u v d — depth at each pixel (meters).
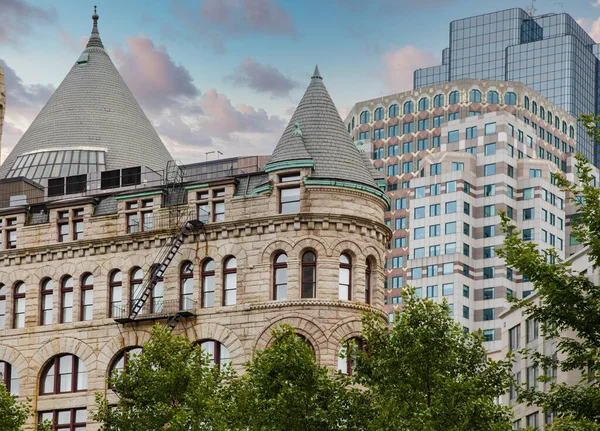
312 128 91.06
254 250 89.12
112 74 109.62
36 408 92.81
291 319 86.88
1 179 103.44
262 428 68.81
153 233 92.50
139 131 107.38
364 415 69.50
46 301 95.31
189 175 97.62
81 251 94.62
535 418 105.25
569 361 58.38
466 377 67.31
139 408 77.81
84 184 100.00
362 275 88.25
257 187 90.19
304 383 70.81
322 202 88.38
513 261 59.12
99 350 92.12
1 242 97.69
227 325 88.62
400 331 69.50
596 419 57.28
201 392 75.06
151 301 91.69
